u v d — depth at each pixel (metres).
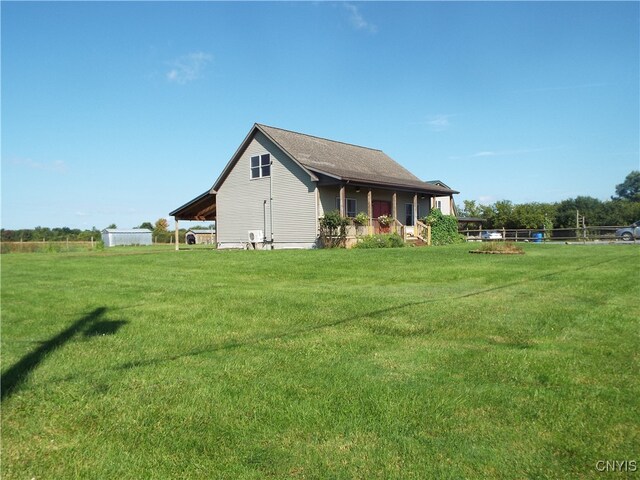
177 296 7.93
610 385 3.43
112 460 2.70
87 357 4.63
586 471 2.41
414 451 2.63
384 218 22.17
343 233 20.30
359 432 2.88
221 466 2.57
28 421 3.23
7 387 3.84
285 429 2.95
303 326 5.52
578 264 11.09
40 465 2.68
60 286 9.85
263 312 6.36
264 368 4.07
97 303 7.59
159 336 5.34
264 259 14.12
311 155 23.47
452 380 3.63
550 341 4.58
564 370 3.75
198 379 3.87
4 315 6.91
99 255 20.67
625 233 28.77
